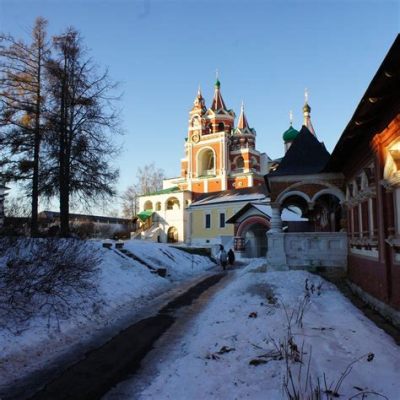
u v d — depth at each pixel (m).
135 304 12.93
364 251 12.57
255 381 5.79
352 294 13.89
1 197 12.56
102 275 14.20
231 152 68.75
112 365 7.14
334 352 6.79
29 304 9.74
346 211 16.27
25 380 6.50
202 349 7.53
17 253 10.69
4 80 18.70
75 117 19.83
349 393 5.24
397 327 8.96
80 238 15.73
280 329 8.13
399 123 8.30
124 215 81.06
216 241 48.47
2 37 18.62
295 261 16.78
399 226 9.06
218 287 16.59
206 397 5.45
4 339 7.91
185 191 63.66
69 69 19.91
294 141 19.19
